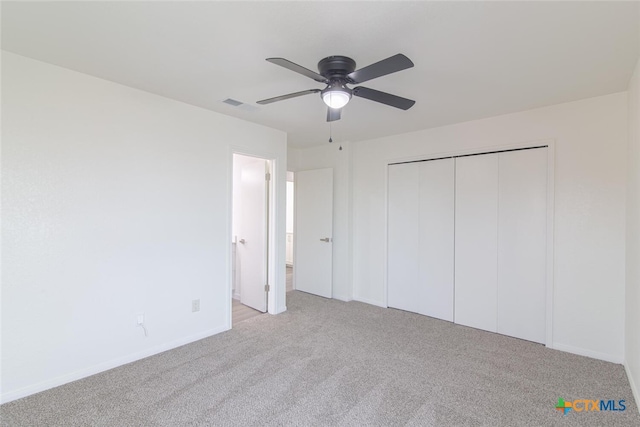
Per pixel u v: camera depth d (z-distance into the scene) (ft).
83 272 7.97
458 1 5.01
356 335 10.91
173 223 9.76
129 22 5.70
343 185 15.34
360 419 6.46
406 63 5.60
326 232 15.75
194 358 9.10
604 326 9.11
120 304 8.64
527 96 9.20
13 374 6.99
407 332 11.23
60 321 7.62
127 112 8.69
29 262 7.18
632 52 6.62
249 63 7.28
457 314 12.17
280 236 13.39
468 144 11.77
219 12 5.36
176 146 9.78
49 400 6.99
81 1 5.09
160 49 6.68
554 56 6.83
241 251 14.76
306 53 6.72
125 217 8.71
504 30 5.83
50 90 7.41
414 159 13.32
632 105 7.89
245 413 6.63
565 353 9.58
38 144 7.27
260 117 11.34
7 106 6.87
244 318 12.64
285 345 10.04
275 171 13.08
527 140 10.44
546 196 10.19
